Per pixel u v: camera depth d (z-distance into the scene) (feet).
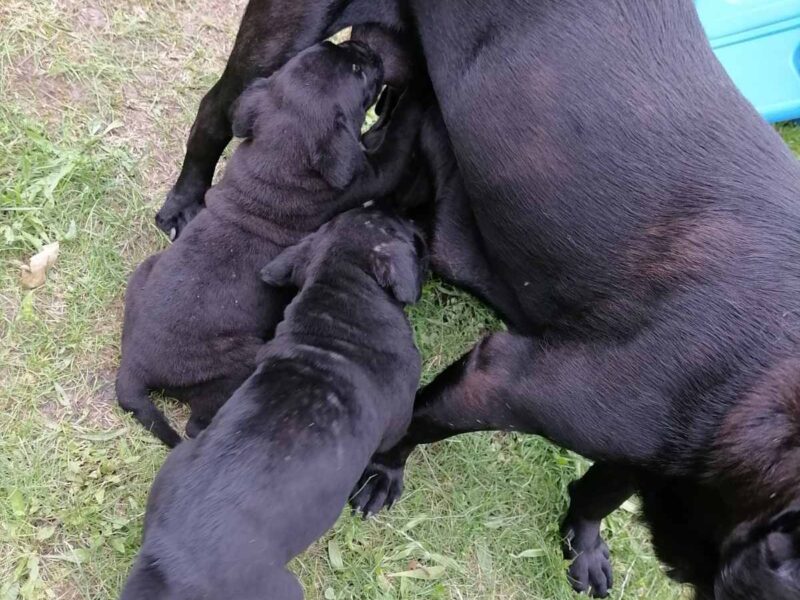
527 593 3.70
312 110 3.27
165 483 2.75
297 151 3.27
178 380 3.21
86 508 3.24
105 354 3.51
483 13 2.88
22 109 3.74
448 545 3.65
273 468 2.68
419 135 3.47
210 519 2.59
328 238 3.25
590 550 3.71
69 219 3.63
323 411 2.84
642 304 2.61
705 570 2.69
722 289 2.51
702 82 2.70
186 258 3.22
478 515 3.72
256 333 3.31
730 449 2.45
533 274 2.90
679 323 2.55
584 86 2.69
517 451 3.90
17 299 3.46
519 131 2.78
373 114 4.35
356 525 3.53
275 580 2.66
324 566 3.44
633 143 2.64
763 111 4.91
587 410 2.73
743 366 2.46
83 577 3.17
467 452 3.81
